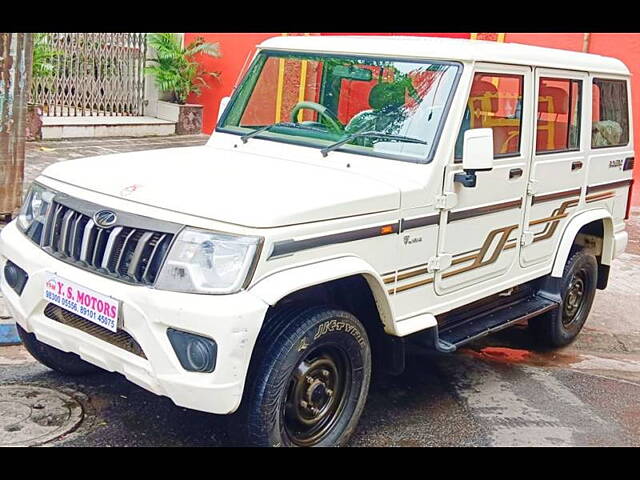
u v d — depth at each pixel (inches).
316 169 179.3
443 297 190.5
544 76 214.4
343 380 169.9
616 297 310.0
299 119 203.9
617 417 206.4
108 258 151.3
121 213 152.3
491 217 201.0
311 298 163.3
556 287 237.0
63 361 192.1
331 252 155.6
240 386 141.0
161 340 141.9
